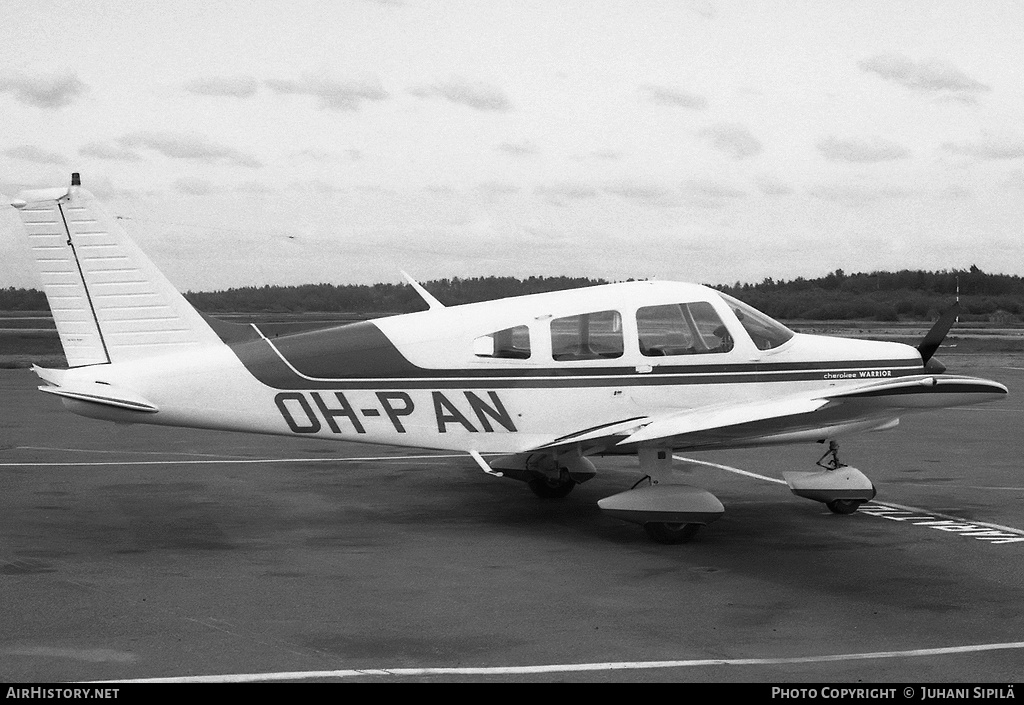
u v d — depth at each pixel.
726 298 10.75
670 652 6.07
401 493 11.69
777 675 5.68
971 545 9.13
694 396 10.48
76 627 6.45
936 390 7.94
